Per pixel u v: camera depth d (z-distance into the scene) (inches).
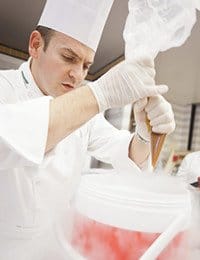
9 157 20.6
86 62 35.3
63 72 33.7
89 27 33.8
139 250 18.3
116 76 22.0
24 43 75.7
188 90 105.5
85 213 20.4
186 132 133.7
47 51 34.1
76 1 33.6
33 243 23.1
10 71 37.8
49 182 31.5
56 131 20.9
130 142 38.2
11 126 19.9
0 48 77.0
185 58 74.9
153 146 26.0
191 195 21.6
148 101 24.6
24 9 58.4
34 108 20.8
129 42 22.3
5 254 25.0
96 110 22.1
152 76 22.7
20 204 29.2
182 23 21.2
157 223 18.4
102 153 43.3
